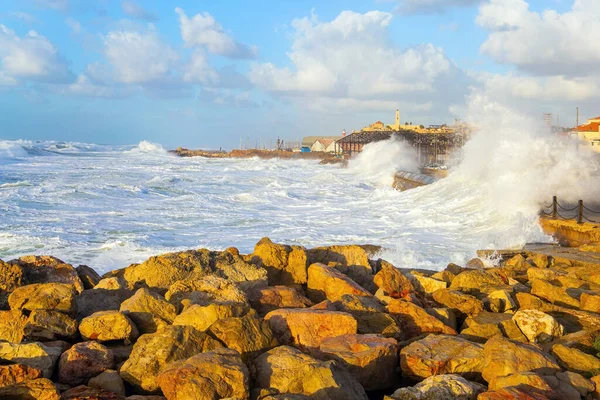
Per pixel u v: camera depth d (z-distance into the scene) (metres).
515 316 8.81
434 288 11.45
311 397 6.09
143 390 6.88
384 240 22.17
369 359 7.16
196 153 146.00
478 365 7.24
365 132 118.69
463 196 32.81
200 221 28.25
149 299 8.77
